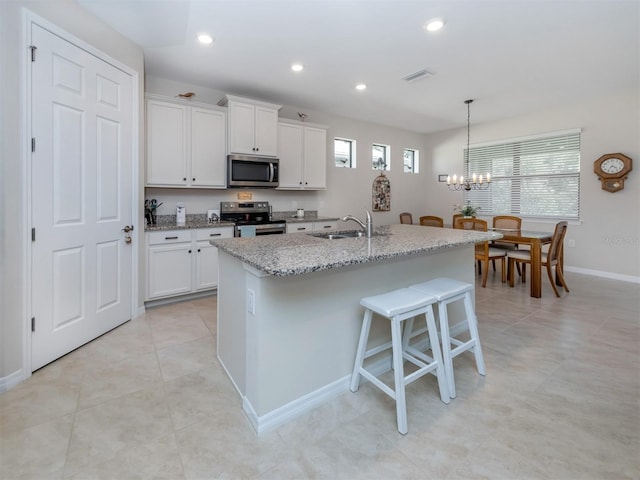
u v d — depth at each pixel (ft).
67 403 6.08
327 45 10.27
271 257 5.38
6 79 6.31
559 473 4.58
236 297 6.45
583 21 8.97
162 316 10.59
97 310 8.83
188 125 12.50
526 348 8.42
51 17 7.18
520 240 13.07
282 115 16.46
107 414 5.80
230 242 7.14
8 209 6.45
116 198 9.34
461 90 14.35
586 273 16.55
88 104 8.24
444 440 5.23
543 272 17.12
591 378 7.01
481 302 12.10
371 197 20.52
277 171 14.44
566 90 14.47
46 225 7.25
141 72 10.21
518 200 18.88
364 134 19.95
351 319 6.69
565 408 6.01
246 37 9.73
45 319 7.31
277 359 5.59
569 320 10.32
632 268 15.15
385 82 13.39
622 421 5.65
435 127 21.34
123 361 7.68
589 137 16.05
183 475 4.55
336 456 4.92
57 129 7.42
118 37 9.27
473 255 9.86
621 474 4.56
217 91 14.23
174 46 10.24
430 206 23.31
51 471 4.57
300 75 12.66
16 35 6.45
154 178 11.86
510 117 18.79
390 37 9.78
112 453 4.91
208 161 13.02
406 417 5.66
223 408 6.03
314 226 15.84
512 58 11.23
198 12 8.43
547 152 17.62
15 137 6.52
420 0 8.04
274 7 8.26
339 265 5.05
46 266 7.29
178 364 7.58
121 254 9.66
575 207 16.80
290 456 4.91
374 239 7.71
